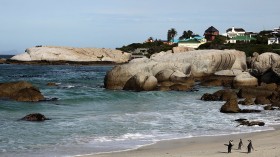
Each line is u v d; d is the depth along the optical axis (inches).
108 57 5634.8
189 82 2212.1
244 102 1555.1
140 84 1931.6
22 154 745.6
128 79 2000.5
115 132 969.5
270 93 1718.8
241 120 1179.3
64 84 2303.2
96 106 1421.0
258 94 1733.5
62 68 4512.8
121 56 5762.8
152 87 1951.3
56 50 5349.4
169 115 1251.8
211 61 2509.8
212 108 1438.2
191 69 2452.0
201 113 1312.7
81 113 1245.1
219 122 1151.0
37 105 1366.9
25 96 1444.4
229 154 736.3
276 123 1154.7
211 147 820.6
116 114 1240.8
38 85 2155.5
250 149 753.6
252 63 2706.7
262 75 2292.1
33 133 933.8
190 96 1814.7
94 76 3122.5
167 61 2358.5
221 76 2479.1
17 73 3390.7
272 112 1368.1
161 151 775.7
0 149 781.3
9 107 1286.9
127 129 1009.5
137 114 1251.8
